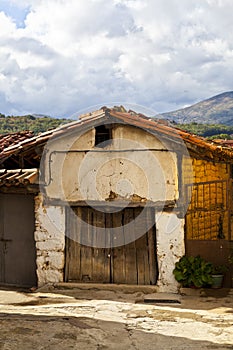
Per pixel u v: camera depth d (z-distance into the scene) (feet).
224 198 34.86
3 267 33.27
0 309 24.68
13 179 29.14
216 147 28.81
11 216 32.99
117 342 18.69
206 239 29.78
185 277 28.30
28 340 18.58
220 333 20.11
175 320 22.35
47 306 25.55
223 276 28.66
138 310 24.40
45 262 30.81
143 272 29.55
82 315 23.17
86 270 30.42
